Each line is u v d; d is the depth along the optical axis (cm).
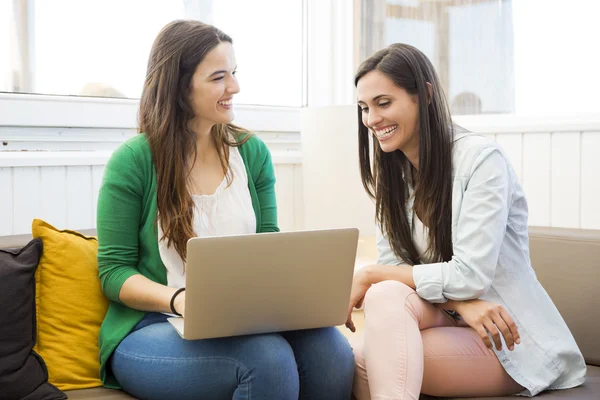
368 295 151
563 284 182
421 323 154
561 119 264
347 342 158
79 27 255
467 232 151
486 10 289
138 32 270
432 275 152
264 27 311
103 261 163
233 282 132
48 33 248
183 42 165
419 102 156
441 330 155
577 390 151
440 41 298
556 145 261
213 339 146
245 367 139
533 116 272
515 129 269
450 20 295
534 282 159
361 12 313
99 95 261
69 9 252
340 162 264
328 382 152
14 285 150
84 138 252
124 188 163
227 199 173
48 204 231
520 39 292
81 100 248
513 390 152
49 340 158
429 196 158
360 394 160
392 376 141
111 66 263
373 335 146
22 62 243
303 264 136
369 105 159
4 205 221
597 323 175
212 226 169
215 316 135
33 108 237
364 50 314
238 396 140
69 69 254
